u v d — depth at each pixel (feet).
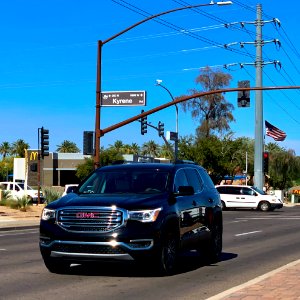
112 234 32.04
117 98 104.42
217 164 203.00
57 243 32.94
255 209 145.07
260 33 165.17
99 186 37.11
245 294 27.04
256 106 165.48
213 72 213.87
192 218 38.24
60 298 28.27
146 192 35.94
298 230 76.89
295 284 30.01
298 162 277.23
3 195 128.67
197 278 34.68
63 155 303.89
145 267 38.78
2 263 41.81
